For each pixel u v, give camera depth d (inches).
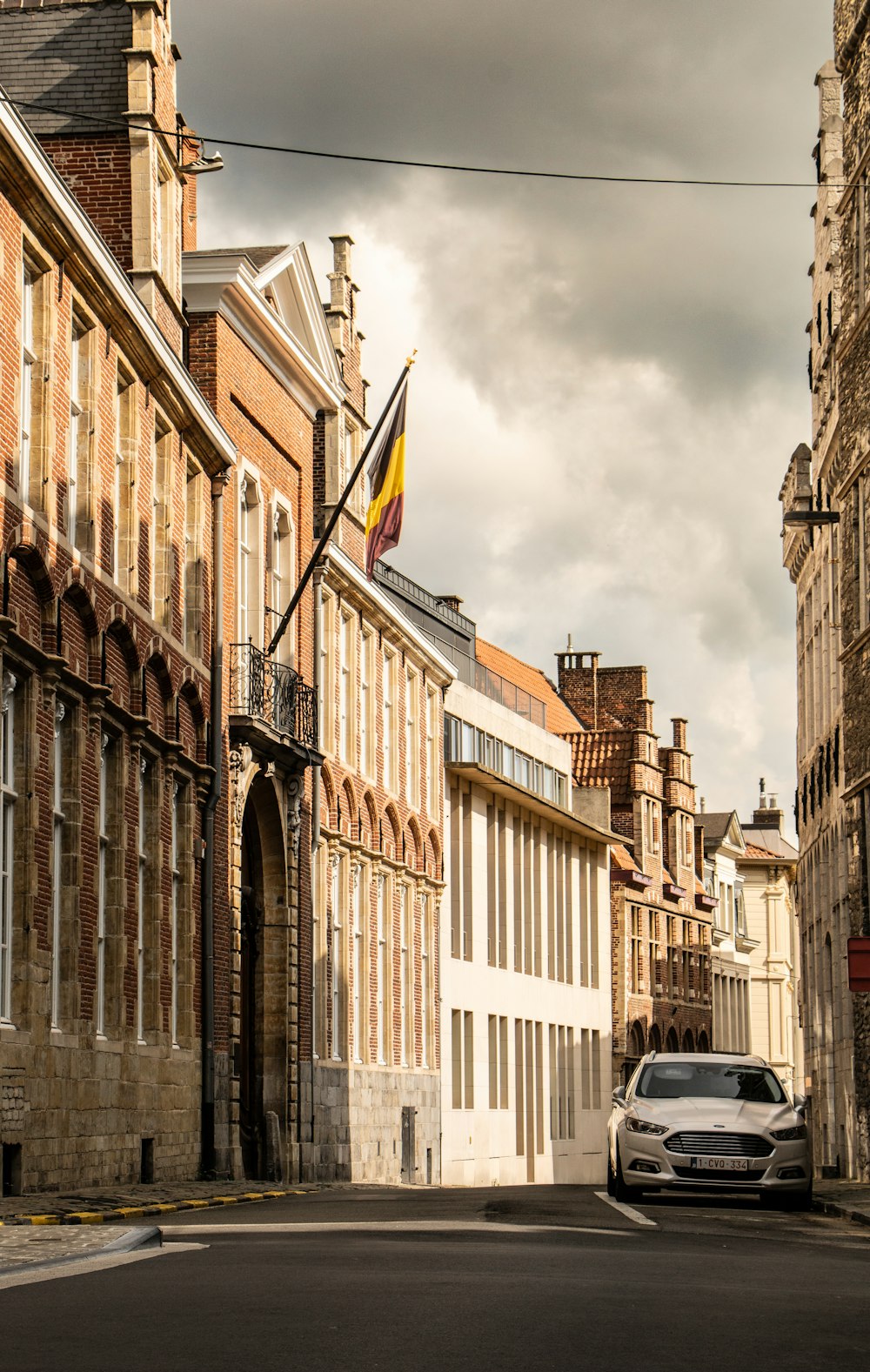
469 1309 374.0
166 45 1160.2
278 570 1396.4
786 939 3998.5
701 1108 863.7
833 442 1702.8
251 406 1310.3
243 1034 1332.4
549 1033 2426.2
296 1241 571.8
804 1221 787.4
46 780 855.7
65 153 1122.0
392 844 1770.4
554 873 2501.2
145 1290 407.5
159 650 1058.1
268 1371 293.7
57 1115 856.9
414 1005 1846.7
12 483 826.8
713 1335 350.3
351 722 1633.9
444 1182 1931.6
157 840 1061.1
